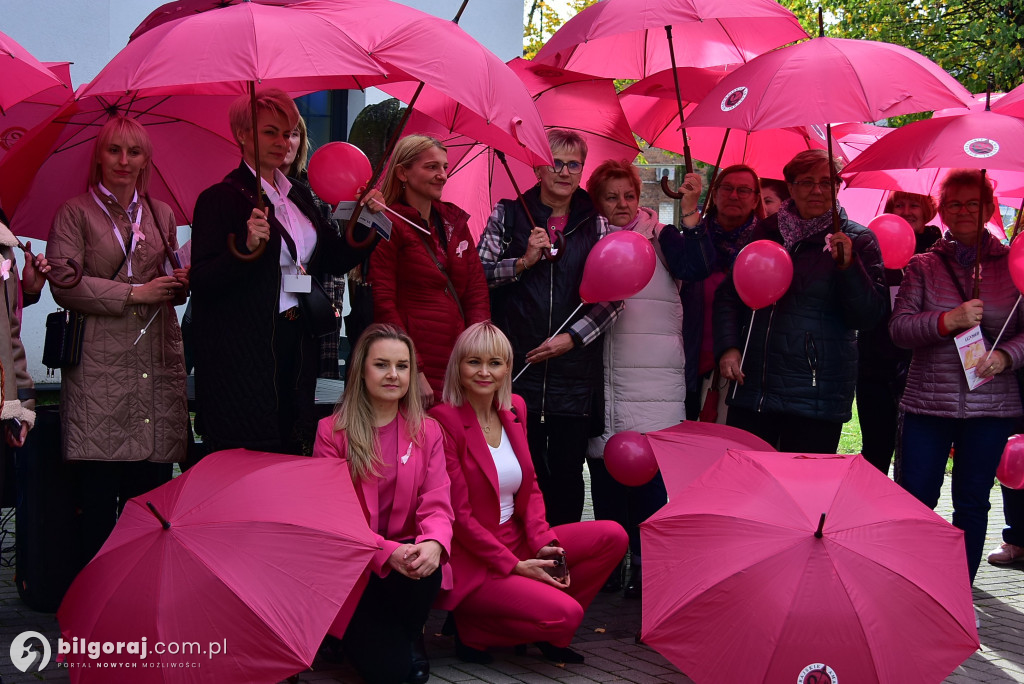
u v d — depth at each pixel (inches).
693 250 213.3
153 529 144.3
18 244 163.0
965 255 206.4
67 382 179.3
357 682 163.0
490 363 176.7
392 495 166.7
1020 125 181.9
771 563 147.6
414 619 159.2
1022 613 217.3
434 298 194.5
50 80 162.9
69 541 193.0
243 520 144.7
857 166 190.2
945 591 150.3
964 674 177.9
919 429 208.8
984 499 204.8
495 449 178.7
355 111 428.1
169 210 193.5
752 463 165.8
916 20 639.1
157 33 155.3
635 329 216.8
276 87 196.4
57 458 191.3
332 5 171.2
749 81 187.2
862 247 210.1
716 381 223.5
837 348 207.3
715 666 144.9
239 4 161.3
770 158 271.6
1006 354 200.5
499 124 163.6
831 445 210.7
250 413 173.5
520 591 168.7
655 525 159.5
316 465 157.6
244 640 137.0
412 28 164.6
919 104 178.4
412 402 168.7
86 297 177.2
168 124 206.7
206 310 175.2
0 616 192.1
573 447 211.0
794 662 142.2
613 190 218.2
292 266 178.2
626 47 253.9
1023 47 600.1
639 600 215.5
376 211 181.6
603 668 172.7
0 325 158.7
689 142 270.4
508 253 213.3
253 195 176.2
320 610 141.4
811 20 665.6
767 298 201.0
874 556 148.9
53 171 197.3
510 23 446.6
